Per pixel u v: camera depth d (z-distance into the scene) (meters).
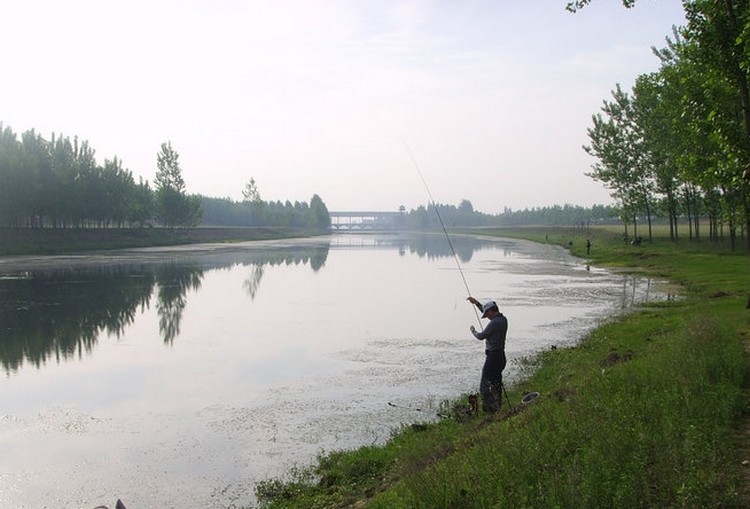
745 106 13.83
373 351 18.20
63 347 19.20
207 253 73.38
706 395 7.12
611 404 7.16
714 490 4.80
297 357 17.56
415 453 7.84
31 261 56.06
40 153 77.06
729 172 13.10
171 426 11.65
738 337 11.77
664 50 39.81
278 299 31.27
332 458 9.55
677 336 11.67
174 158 101.00
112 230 88.00
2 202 70.56
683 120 26.06
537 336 19.41
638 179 53.72
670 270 39.00
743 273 32.16
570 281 37.34
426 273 46.47
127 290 34.38
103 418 12.19
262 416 12.12
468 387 13.78
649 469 5.33
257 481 9.01
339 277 43.75
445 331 21.59
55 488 8.93
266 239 128.75
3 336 20.89
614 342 16.00
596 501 4.74
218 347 19.12
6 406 13.02
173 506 8.26
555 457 5.86
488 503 5.09
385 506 6.08
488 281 38.72
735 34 13.63
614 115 53.03
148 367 16.53
